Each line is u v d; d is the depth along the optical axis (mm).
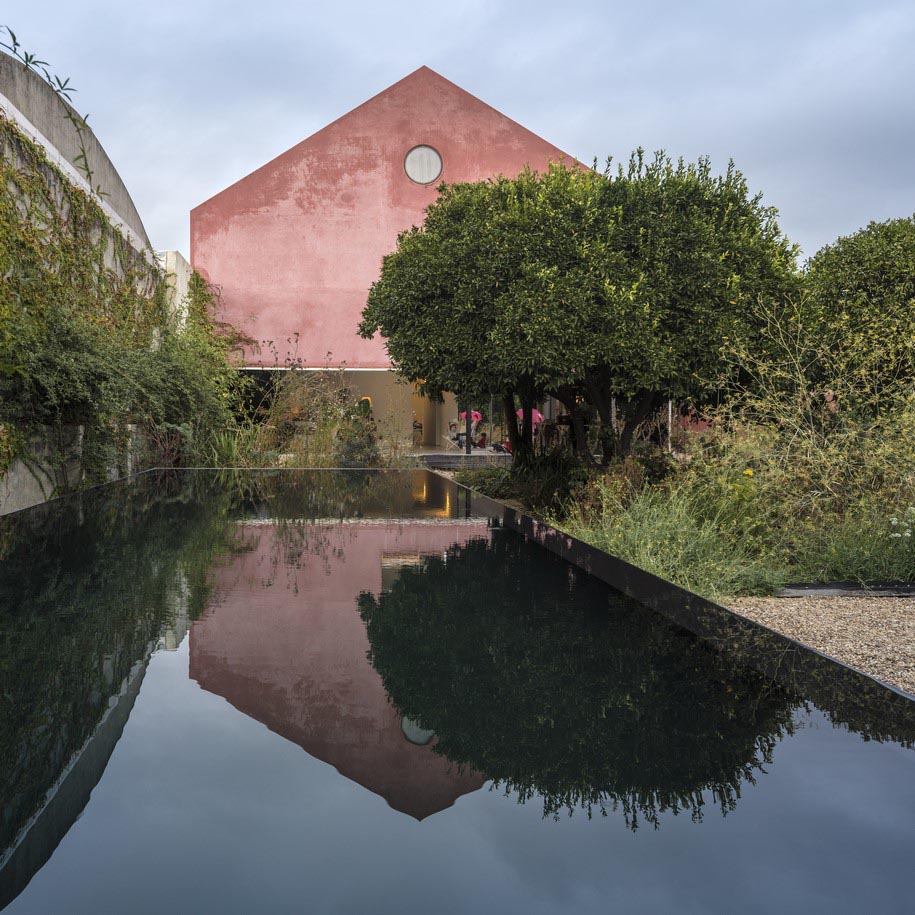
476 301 6309
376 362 16453
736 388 6215
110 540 4105
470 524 4957
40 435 5738
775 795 1290
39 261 5695
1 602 2674
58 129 6695
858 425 5035
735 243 6176
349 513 5480
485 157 16562
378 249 16484
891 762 1438
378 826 1157
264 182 16312
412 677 1913
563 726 1607
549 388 6477
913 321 6238
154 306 9789
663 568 4059
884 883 1009
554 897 960
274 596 2830
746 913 935
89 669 1936
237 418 12406
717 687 1875
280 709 1677
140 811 1197
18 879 995
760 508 4754
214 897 957
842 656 2859
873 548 4289
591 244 6035
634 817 1203
